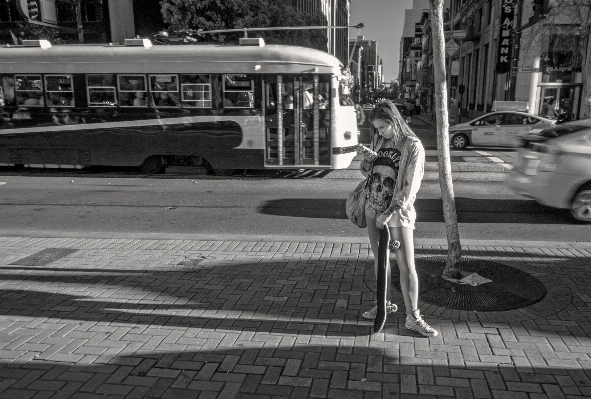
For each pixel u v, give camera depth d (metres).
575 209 8.20
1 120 13.82
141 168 13.90
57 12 40.97
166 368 3.62
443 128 4.95
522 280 5.08
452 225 5.11
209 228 8.20
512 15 27.34
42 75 13.44
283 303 4.73
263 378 3.48
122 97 13.21
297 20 36.00
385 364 3.64
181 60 12.81
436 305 4.62
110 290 5.10
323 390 3.34
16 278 5.46
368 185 4.02
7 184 12.33
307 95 12.48
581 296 4.76
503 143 18.62
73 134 13.56
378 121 3.88
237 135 12.85
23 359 3.76
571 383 3.37
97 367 3.64
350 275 5.42
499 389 3.32
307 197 10.61
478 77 40.31
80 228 8.23
